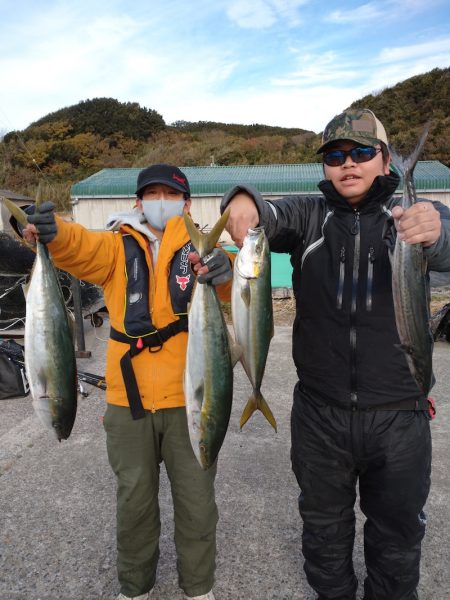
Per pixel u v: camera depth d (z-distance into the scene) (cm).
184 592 258
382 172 221
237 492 360
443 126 3400
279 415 498
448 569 282
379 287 215
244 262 216
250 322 220
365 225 217
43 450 421
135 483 242
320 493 234
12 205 226
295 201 234
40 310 236
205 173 2247
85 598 263
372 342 216
